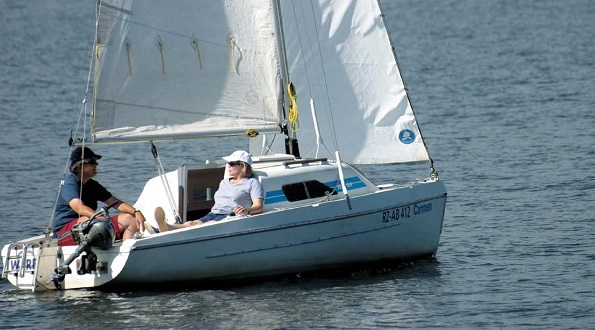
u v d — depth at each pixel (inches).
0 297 1708.9
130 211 1775.3
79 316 1603.1
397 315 1611.7
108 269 1678.2
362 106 2049.7
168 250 1675.7
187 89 1835.6
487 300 1691.7
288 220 1754.4
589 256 1955.0
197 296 1699.1
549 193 2532.0
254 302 1670.8
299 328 1544.0
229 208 1765.5
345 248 1830.7
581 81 4618.6
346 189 1831.9
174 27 1815.9
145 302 1664.6
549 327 1556.3
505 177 2751.0
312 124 2054.6
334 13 2047.2
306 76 2047.2
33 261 1715.1
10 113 4229.8
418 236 1942.7
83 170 1755.7
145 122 1815.9
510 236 2133.4
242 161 1766.7
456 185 2687.0
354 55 2044.8
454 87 4660.4
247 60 1855.3
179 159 3208.7
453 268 1904.5
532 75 4916.3
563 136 3329.2
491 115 3841.0
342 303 1673.2
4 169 3078.2
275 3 1859.0
